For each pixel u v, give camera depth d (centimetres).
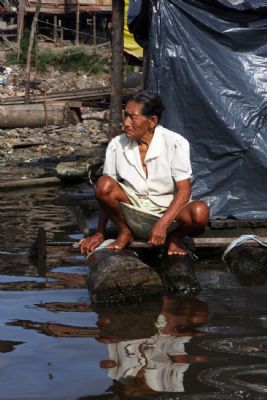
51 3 3512
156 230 535
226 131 684
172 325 441
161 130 565
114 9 833
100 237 584
